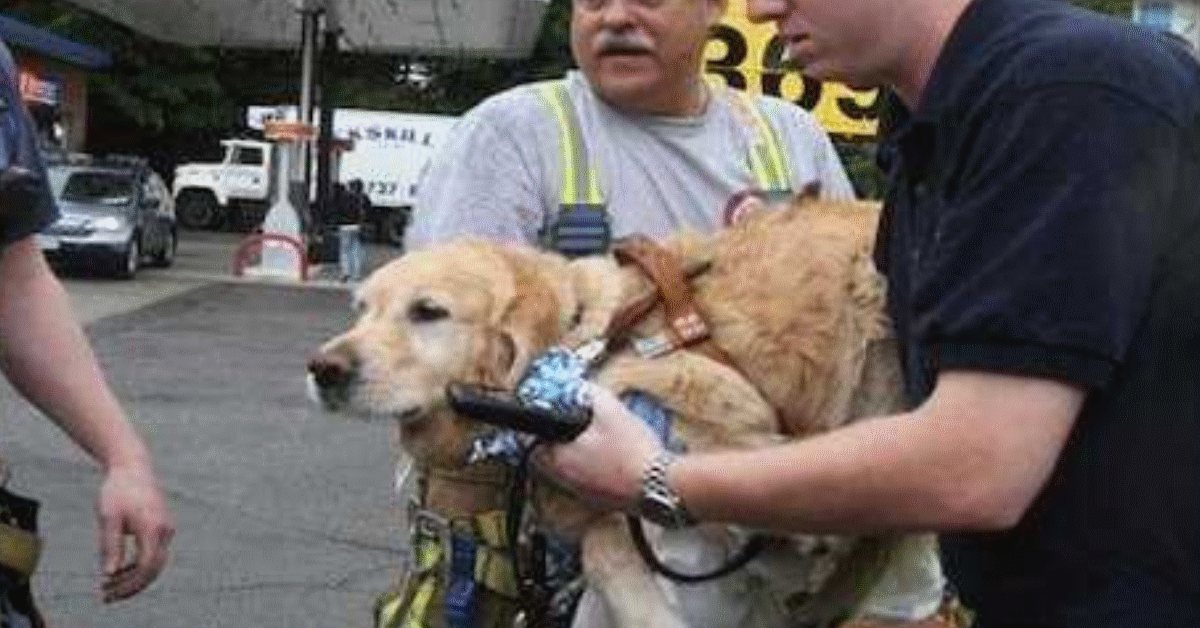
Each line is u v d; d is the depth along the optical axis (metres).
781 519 2.13
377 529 9.47
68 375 3.36
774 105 3.82
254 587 8.08
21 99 3.14
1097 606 2.12
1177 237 2.10
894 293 2.39
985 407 2.02
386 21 35.62
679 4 3.49
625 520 2.66
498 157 3.45
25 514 3.04
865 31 2.23
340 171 43.94
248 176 47.41
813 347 2.69
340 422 13.10
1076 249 2.00
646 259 2.81
